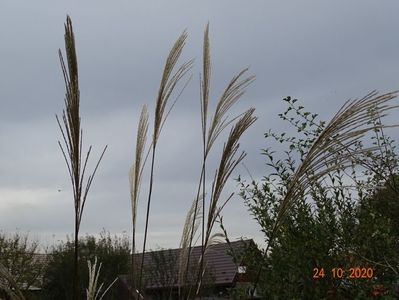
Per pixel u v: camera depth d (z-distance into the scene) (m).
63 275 23.88
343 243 4.79
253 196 4.91
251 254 4.68
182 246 3.39
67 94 2.70
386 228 4.80
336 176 4.89
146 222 3.29
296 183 2.99
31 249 27.03
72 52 2.70
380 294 4.61
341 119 2.84
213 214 3.19
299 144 5.20
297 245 4.61
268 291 4.53
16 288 2.71
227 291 4.76
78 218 2.71
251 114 3.18
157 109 3.35
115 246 24.73
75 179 2.70
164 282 3.56
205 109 3.33
